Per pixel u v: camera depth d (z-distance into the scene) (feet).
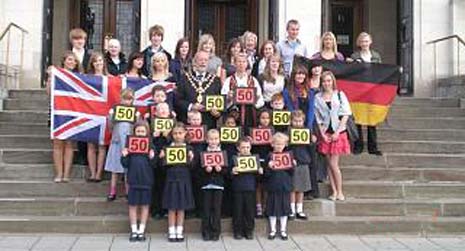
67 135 31.91
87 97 32.30
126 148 28.40
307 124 31.22
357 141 35.94
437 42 49.29
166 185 28.30
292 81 31.48
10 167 33.01
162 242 28.09
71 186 31.99
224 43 58.29
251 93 30.53
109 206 30.91
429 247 27.96
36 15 46.60
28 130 37.14
